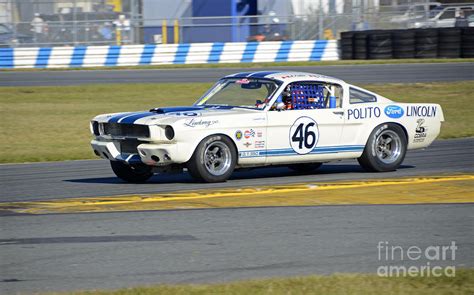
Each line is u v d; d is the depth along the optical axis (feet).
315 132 106.22
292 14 393.70
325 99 108.88
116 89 249.14
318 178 108.37
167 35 375.66
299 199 89.97
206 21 376.27
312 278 54.95
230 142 100.32
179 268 59.82
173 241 68.80
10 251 65.21
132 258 62.85
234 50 344.49
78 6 378.94
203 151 98.43
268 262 61.67
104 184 104.42
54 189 100.17
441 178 106.93
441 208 84.74
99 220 78.02
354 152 110.63
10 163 131.34
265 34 377.09
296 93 106.52
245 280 55.93
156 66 331.98
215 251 65.21
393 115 113.19
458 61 318.45
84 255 63.82
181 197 91.45
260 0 386.93
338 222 76.95
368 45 338.95
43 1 375.45
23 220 78.33
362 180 105.70
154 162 97.19
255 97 105.60
